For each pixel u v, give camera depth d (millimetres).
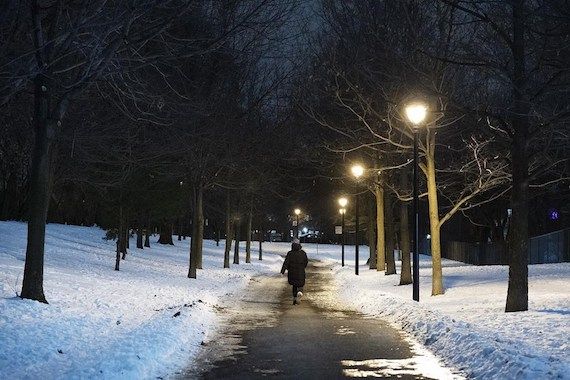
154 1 12562
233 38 17875
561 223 53094
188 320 13688
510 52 16781
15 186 44312
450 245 59656
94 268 28312
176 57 14688
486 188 22828
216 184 38062
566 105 17125
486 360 9281
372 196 43969
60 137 21984
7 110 19875
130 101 20344
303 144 38312
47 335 11406
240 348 11367
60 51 13414
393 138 29391
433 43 18719
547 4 13094
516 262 15898
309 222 109625
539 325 12922
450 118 22484
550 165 16469
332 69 24969
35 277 15242
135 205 36656
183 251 57531
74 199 49812
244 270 43312
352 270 43469
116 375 8180
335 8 24078
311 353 10867
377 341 12227
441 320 13328
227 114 30328
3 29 12469
